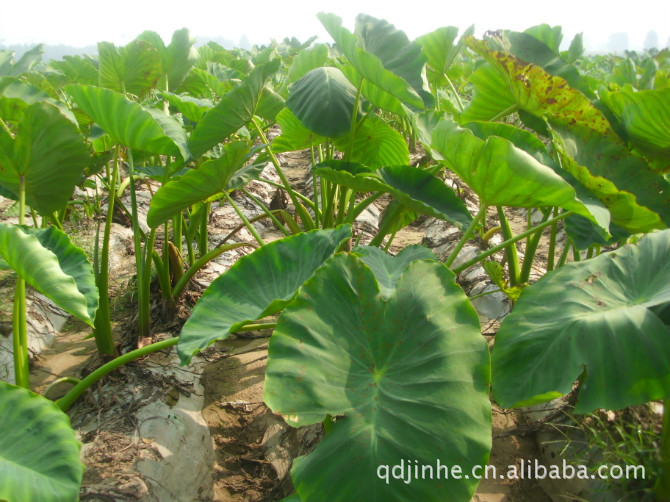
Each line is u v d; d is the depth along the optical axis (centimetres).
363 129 329
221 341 297
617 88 271
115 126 221
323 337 149
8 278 329
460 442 132
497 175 169
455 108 359
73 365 269
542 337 153
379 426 134
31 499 122
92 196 478
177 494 194
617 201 193
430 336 150
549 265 265
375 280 158
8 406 140
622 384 137
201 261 297
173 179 222
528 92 231
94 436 210
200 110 310
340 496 124
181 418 228
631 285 159
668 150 229
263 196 522
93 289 198
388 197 536
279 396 138
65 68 546
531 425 212
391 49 302
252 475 213
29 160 207
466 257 361
